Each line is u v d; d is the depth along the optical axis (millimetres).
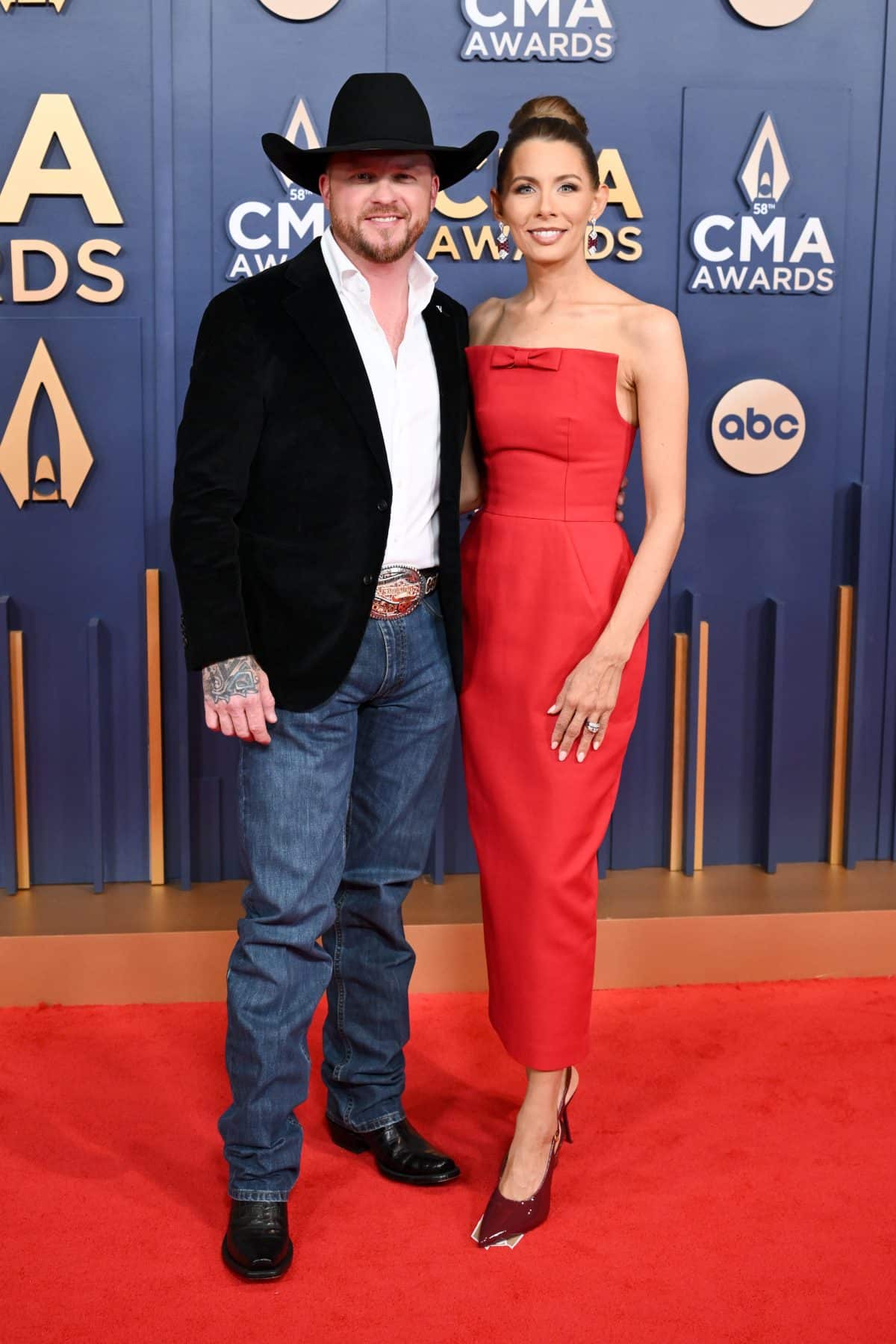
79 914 2838
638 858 3152
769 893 3004
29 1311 1795
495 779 2047
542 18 2846
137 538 2922
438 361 1974
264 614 1889
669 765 3125
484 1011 2764
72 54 2760
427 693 2035
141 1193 2096
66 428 2850
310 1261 1926
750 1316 1793
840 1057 2547
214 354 1843
